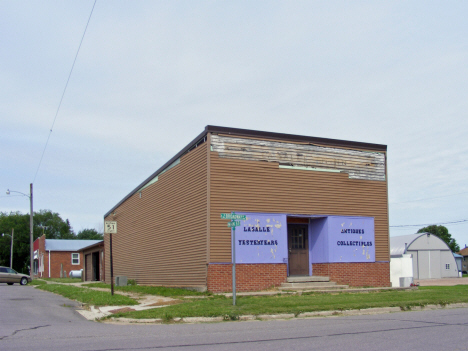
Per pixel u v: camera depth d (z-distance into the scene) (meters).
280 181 20.02
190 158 20.70
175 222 22.16
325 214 20.80
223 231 18.62
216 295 16.97
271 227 19.48
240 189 19.16
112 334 10.03
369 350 7.86
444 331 9.91
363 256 21.34
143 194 27.80
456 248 93.56
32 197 47.53
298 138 20.75
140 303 15.84
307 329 10.38
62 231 101.69
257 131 19.88
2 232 89.38
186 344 8.61
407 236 55.06
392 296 16.61
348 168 21.75
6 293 23.64
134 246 29.06
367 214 21.83
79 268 60.72
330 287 19.61
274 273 19.27
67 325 11.71
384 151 22.86
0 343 8.90
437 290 19.73
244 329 10.52
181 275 20.94
